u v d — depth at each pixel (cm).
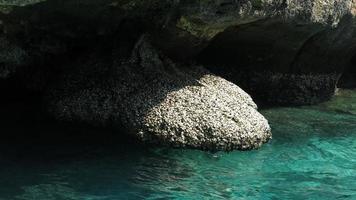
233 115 1225
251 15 1290
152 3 1246
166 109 1204
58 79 1358
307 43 1588
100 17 1270
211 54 1548
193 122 1188
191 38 1347
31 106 1355
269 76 1608
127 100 1236
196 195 994
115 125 1230
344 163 1206
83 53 1389
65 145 1154
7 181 983
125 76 1283
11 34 1295
